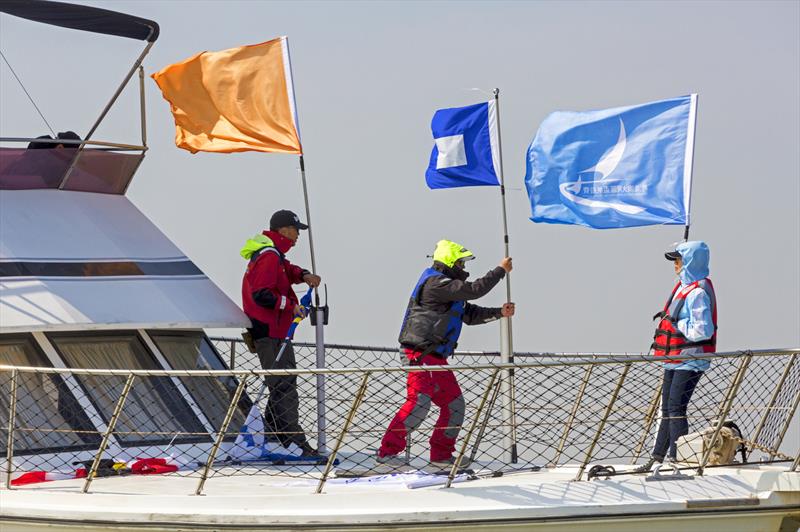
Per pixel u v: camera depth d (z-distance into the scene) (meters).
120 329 18.56
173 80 21.48
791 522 15.34
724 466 16.00
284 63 20.78
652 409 17.25
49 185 20.19
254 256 19.91
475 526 14.77
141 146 21.09
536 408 17.02
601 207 20.09
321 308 20.12
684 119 19.73
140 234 20.34
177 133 21.69
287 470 17.83
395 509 14.91
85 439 17.69
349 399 16.77
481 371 17.25
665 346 17.23
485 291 17.34
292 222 20.25
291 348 19.67
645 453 17.27
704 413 17.06
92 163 20.53
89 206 20.31
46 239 19.09
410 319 17.42
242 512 15.04
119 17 20.25
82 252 19.17
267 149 20.88
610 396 15.81
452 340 17.36
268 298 19.33
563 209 20.36
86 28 20.80
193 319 19.06
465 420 17.36
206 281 20.23
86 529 15.38
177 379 18.92
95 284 18.80
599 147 20.17
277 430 18.69
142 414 18.28
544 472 16.45
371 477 16.33
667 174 19.73
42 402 17.78
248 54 21.06
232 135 21.17
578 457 16.80
